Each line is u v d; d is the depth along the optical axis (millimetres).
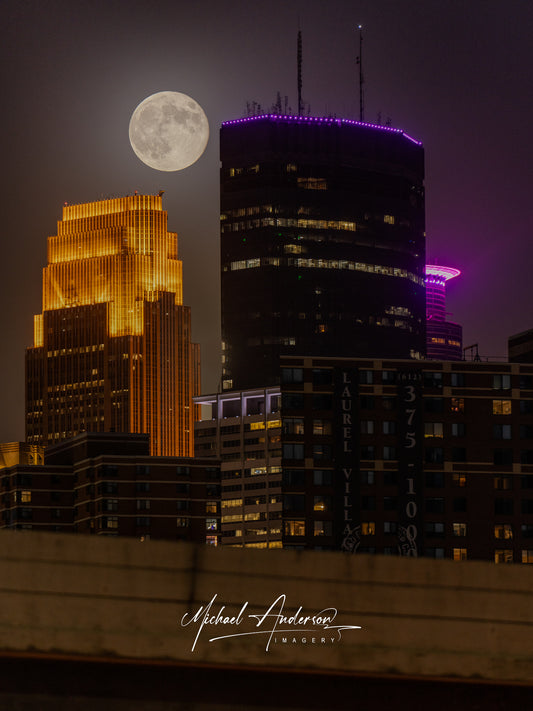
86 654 46656
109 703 46312
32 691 46156
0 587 47188
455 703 48281
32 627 46781
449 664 48375
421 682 48219
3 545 47531
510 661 48594
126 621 47156
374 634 48312
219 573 48062
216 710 46781
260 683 47312
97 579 47406
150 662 46719
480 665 48469
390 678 47875
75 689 46406
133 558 47750
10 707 45812
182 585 47719
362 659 48031
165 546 47969
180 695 46719
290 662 47531
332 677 47688
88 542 47750
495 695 48406
